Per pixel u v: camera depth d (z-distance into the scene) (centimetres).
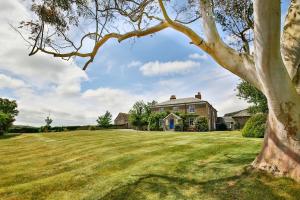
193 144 1296
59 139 2392
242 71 601
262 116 1772
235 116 5406
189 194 575
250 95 2561
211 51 629
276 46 446
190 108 5050
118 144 1493
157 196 584
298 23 580
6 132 4212
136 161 959
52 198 634
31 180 814
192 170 751
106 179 749
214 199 533
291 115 526
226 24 943
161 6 623
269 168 587
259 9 420
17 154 1473
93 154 1187
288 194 502
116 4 846
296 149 544
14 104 5584
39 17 789
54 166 1002
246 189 546
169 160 918
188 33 635
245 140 1352
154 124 4681
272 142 591
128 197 596
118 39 758
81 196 632
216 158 891
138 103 5438
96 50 808
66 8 802
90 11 826
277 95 506
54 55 795
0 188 745
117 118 7681
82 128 5400
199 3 642
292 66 575
